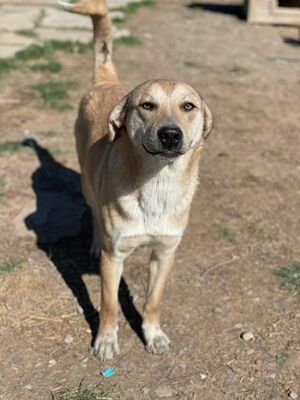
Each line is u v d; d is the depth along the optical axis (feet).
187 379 2.72
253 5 9.16
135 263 3.51
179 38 8.23
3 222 3.78
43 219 3.84
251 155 4.92
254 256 3.62
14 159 4.54
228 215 4.03
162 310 3.14
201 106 2.61
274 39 8.52
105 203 2.66
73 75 6.39
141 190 2.56
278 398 2.64
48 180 4.30
